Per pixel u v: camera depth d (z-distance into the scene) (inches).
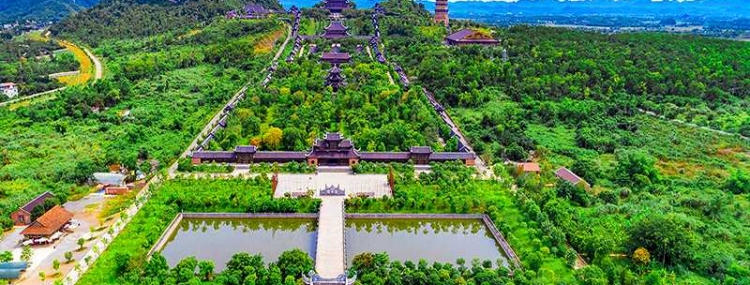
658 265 5221.5
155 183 6939.0
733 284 4881.9
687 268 5221.5
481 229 6333.7
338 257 5315.0
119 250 5349.4
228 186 6865.2
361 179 7263.8
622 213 6304.1
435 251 5767.7
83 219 6107.3
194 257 5329.7
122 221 5959.6
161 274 4820.4
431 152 7834.6
